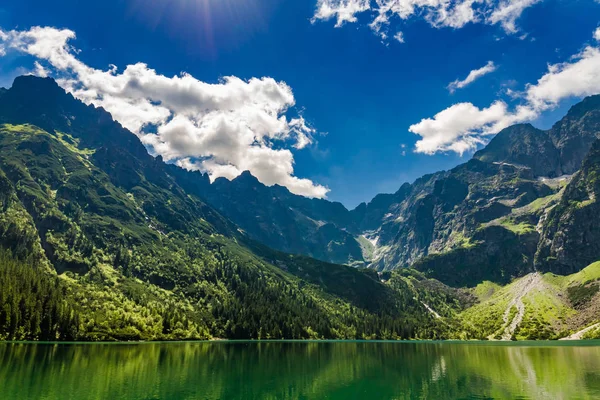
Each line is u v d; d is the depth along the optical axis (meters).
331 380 117.44
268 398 92.75
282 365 148.62
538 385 106.81
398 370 138.25
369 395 97.25
